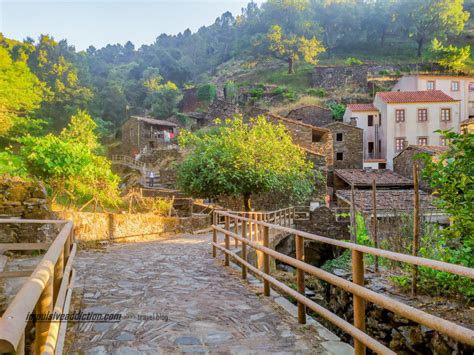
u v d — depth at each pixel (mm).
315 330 3973
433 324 2057
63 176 12422
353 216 10852
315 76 55031
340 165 32062
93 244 10195
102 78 78000
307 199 23484
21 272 4977
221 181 17438
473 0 78438
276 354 3371
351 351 3428
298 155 21625
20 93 25281
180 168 19641
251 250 10406
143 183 29281
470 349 4227
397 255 2564
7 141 28547
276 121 26219
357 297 2994
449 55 52531
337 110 41750
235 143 18969
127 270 7043
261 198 23578
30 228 7984
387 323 5746
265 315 4453
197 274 6738
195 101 63188
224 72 80562
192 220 15867
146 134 43219
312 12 79188
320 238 3711
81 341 3602
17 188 8062
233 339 3715
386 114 32531
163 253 9312
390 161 32062
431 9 65562
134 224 12266
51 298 2264
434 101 31766
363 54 73688
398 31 75375
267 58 76875
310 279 10781
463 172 5410
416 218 6133
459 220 5445
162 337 3738
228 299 5113
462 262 5406
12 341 998
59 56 59344
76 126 35688
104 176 13336
